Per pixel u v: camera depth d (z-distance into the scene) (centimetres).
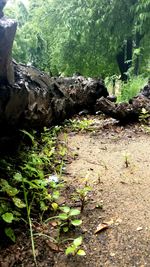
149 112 578
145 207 287
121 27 1301
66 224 259
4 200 264
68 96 589
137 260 225
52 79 560
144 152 423
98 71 1502
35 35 1344
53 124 533
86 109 658
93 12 1329
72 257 228
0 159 321
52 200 292
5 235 241
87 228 257
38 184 294
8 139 343
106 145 456
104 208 285
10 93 305
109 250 235
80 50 1456
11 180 297
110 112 556
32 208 274
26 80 430
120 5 1263
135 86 886
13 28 282
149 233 251
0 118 316
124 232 253
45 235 238
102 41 1388
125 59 1466
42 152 397
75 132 521
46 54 1504
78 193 305
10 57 299
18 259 222
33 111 409
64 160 390
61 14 1512
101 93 687
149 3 1126
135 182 333
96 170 363
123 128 540
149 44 1297
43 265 220
